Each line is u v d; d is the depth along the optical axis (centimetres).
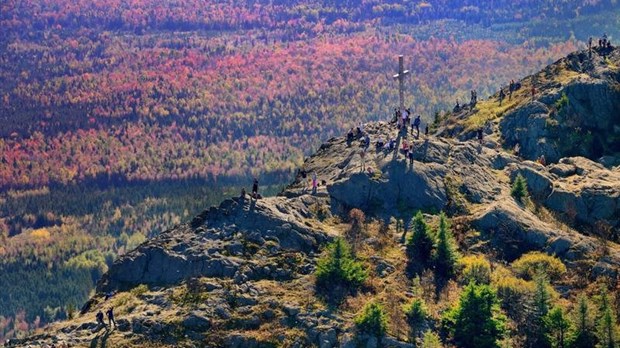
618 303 14262
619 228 16362
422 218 15050
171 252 14512
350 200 16050
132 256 14688
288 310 13450
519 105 19775
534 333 13700
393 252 14988
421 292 14112
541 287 14038
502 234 15550
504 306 14125
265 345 12975
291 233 14825
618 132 19288
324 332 13112
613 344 13350
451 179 16612
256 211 15050
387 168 16425
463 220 15775
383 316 13250
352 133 18075
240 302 13575
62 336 13312
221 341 13012
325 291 13888
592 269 14988
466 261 14800
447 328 13462
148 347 12862
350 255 14638
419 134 17725
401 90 17762
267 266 14238
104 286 14688
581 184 17150
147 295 13950
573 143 18888
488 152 17850
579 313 13612
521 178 16812
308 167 17525
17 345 13462
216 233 14762
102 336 13112
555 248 15400
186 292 13775
